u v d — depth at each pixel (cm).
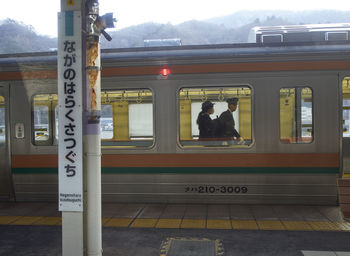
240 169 584
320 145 572
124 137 612
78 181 314
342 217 505
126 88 603
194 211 556
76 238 318
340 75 568
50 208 593
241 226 483
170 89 594
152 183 602
